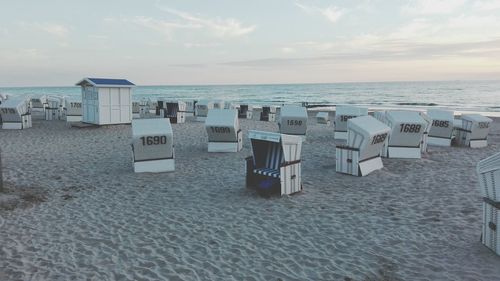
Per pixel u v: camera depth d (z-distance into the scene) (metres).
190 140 18.38
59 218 7.53
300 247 6.24
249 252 6.04
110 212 7.93
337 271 5.38
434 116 17.12
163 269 5.43
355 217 7.67
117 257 5.82
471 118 16.86
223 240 6.52
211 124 14.55
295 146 9.14
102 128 21.88
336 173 11.48
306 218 7.61
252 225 7.23
